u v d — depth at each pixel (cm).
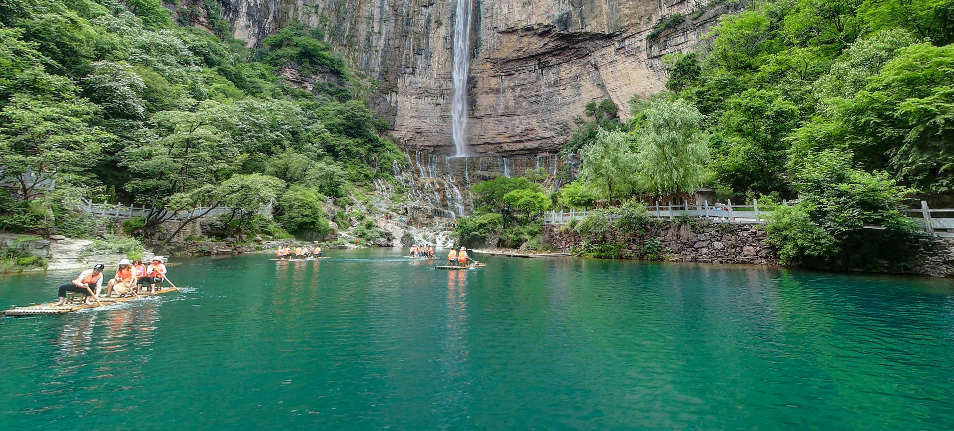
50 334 923
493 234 4519
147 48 4647
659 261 2716
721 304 1281
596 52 7612
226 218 3828
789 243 2088
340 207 5859
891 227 1827
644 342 902
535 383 683
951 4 2505
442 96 9162
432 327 1032
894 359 781
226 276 2000
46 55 3134
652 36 6781
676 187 2839
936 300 1290
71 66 3344
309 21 9250
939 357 787
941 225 1798
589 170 3319
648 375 716
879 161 2159
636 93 6988
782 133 2747
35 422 528
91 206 2841
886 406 592
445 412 576
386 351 845
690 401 615
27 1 3070
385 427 529
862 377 698
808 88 3019
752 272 2016
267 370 733
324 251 4212
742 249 2394
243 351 835
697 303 1302
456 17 9200
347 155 7119
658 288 1591
